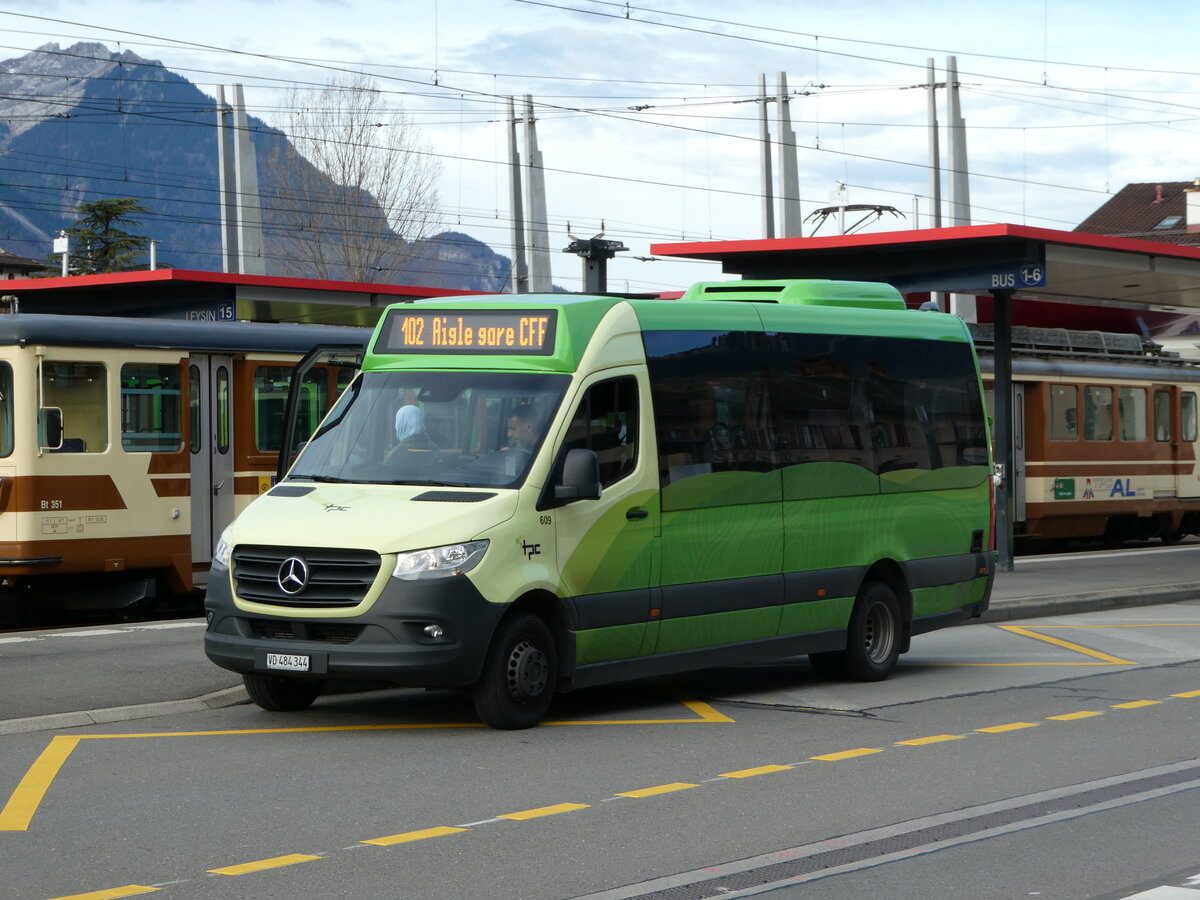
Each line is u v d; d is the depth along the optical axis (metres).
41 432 17.83
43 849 7.55
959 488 14.70
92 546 18.28
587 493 10.86
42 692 12.09
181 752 10.03
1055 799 8.88
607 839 7.83
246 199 49.75
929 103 47.12
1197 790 9.15
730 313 12.59
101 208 70.31
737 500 12.34
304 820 8.19
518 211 46.56
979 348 29.75
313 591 10.45
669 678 13.94
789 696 12.83
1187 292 27.52
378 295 27.03
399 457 11.30
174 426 19.28
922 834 8.01
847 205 38.50
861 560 13.52
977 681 13.79
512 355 11.41
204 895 6.76
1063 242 22.02
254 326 20.39
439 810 8.45
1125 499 32.69
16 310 20.73
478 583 10.41
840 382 13.49
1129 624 18.47
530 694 10.91
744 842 7.80
